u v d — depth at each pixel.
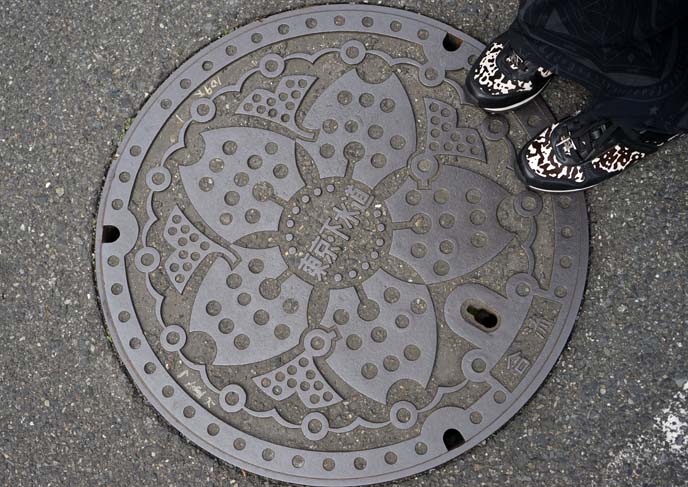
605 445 0.92
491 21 1.00
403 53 1.00
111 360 0.96
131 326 0.96
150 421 0.95
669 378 0.93
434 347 0.94
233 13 1.02
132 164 0.99
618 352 0.94
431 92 0.99
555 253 0.95
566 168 0.92
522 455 0.93
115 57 1.02
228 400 0.94
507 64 0.91
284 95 0.99
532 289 0.94
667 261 0.95
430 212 0.96
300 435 0.93
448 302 0.94
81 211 0.99
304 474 0.93
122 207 0.98
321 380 0.94
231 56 1.01
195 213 0.98
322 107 0.99
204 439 0.94
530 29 0.78
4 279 0.99
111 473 0.95
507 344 0.94
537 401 0.93
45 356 0.97
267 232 0.97
